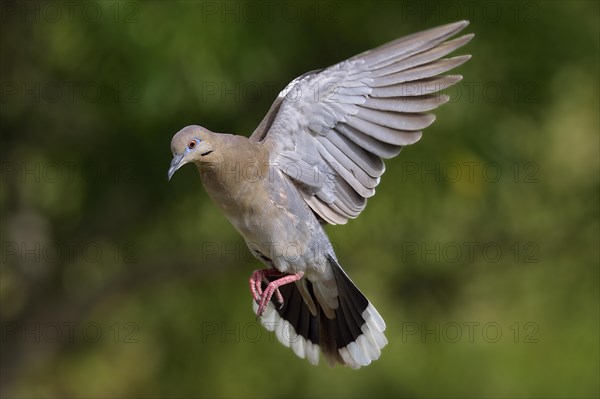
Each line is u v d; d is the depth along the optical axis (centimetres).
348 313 825
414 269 1592
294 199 798
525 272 1669
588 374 1659
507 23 1465
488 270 1639
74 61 1427
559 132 1678
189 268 1541
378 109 794
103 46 1326
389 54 798
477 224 1600
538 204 1619
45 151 1507
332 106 799
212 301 1638
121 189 1504
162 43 1288
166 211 1540
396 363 1669
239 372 1678
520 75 1495
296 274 805
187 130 768
